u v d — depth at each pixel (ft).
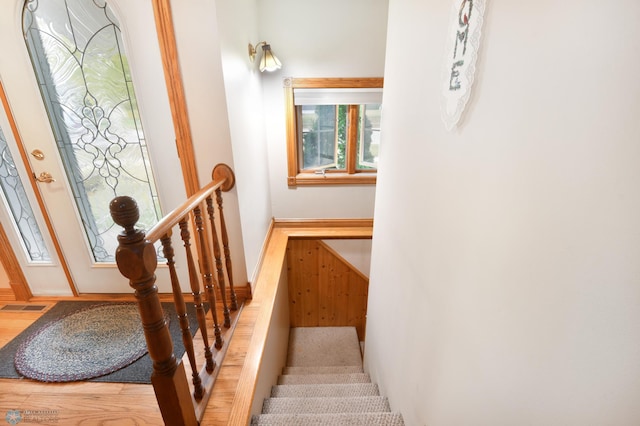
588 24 1.29
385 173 6.17
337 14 8.17
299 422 4.59
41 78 5.14
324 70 8.68
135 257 2.57
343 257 10.60
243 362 4.86
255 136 7.66
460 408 2.66
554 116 1.51
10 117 5.24
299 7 8.10
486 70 2.18
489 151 2.15
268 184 9.74
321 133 9.80
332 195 10.24
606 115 1.21
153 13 4.71
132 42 4.91
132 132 5.53
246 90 6.66
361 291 11.14
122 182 5.88
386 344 5.94
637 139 1.07
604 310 1.26
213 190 4.71
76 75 5.15
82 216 6.10
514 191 1.86
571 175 1.41
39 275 6.43
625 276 1.15
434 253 3.34
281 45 8.43
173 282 3.43
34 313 6.13
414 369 4.07
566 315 1.47
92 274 6.50
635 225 1.10
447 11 2.91
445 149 2.98
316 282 11.02
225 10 5.08
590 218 1.31
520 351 1.83
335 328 11.64
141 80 5.15
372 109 9.43
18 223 6.10
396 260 5.19
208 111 5.14
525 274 1.77
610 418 1.26
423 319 3.72
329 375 8.32
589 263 1.32
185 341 3.71
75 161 5.70
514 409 1.91
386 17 8.20
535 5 1.64
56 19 4.82
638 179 1.07
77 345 5.32
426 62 3.56
